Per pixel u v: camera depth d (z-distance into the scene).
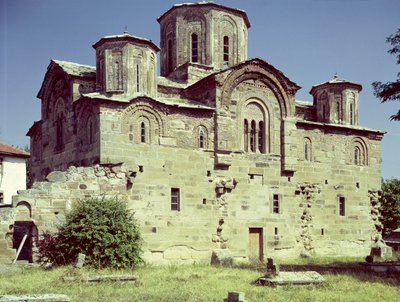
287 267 29.05
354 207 40.16
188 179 33.03
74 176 28.12
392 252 40.12
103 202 25.59
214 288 19.64
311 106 42.81
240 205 34.84
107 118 30.59
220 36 39.81
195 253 32.72
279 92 37.38
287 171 37.00
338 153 39.88
